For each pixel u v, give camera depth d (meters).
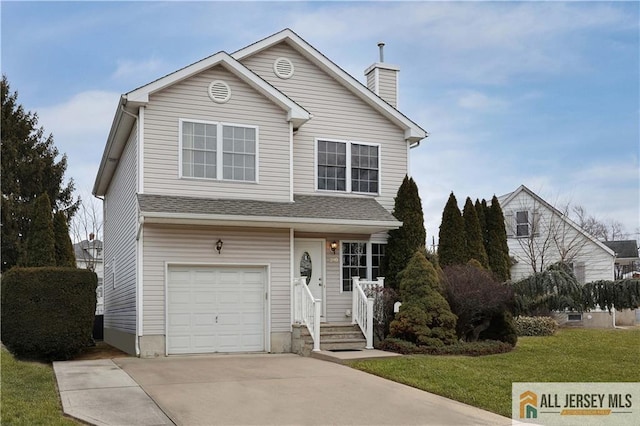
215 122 14.82
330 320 16.27
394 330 13.93
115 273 19.09
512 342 14.54
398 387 9.64
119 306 17.64
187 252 14.23
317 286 16.28
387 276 16.55
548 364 11.76
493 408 8.42
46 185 31.53
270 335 14.76
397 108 18.84
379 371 10.78
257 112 15.27
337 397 8.89
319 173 16.77
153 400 8.53
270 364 12.01
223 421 7.50
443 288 14.26
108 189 22.23
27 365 11.67
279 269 15.07
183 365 11.84
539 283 15.75
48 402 8.30
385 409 8.25
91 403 8.30
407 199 16.75
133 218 14.78
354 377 10.44
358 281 15.12
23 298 12.73
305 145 16.70
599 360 12.45
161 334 13.79
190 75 14.53
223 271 14.68
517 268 27.23
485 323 14.61
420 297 13.88
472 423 7.70
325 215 14.83
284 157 15.44
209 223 14.09
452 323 13.65
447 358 12.30
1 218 28.53
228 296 14.66
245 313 14.76
